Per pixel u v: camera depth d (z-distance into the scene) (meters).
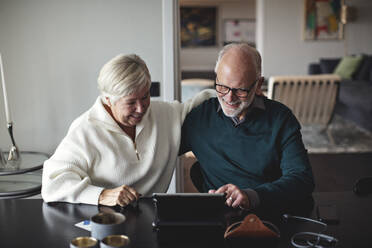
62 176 1.59
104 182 1.75
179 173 2.89
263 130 1.81
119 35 2.62
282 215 1.45
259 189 1.54
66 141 1.70
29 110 2.66
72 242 1.12
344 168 4.35
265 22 8.61
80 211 1.49
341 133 5.78
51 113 2.67
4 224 1.39
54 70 2.63
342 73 8.00
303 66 8.78
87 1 2.57
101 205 1.54
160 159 1.84
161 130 1.87
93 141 1.71
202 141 1.88
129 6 2.60
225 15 11.30
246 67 1.65
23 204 1.57
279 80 5.17
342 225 1.37
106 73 1.57
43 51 2.61
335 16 8.61
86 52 2.62
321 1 8.55
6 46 2.58
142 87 1.58
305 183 1.63
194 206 1.34
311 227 1.35
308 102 5.30
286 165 1.75
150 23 2.62
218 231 1.33
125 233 1.26
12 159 2.34
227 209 1.50
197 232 1.33
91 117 1.72
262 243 1.25
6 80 2.61
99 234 1.19
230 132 1.83
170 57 2.64
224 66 1.67
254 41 11.39
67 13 2.58
